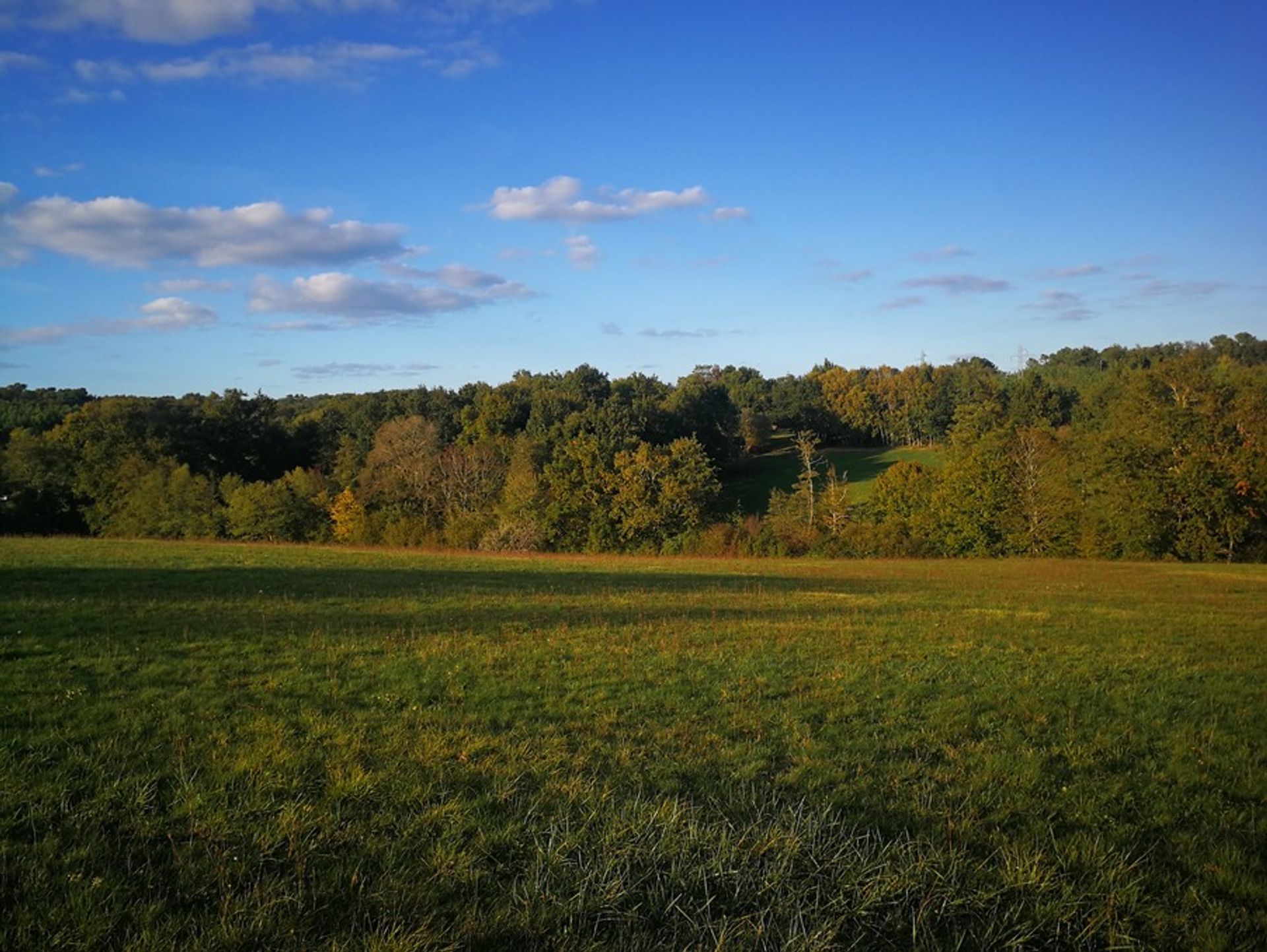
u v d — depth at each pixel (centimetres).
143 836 652
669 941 543
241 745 877
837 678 1341
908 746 970
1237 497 4928
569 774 835
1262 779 857
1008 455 5703
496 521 6322
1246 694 1273
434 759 861
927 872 625
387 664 1355
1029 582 3441
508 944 529
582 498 6594
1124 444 5159
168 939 512
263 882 589
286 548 5006
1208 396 5238
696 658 1502
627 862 636
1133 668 1476
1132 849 682
